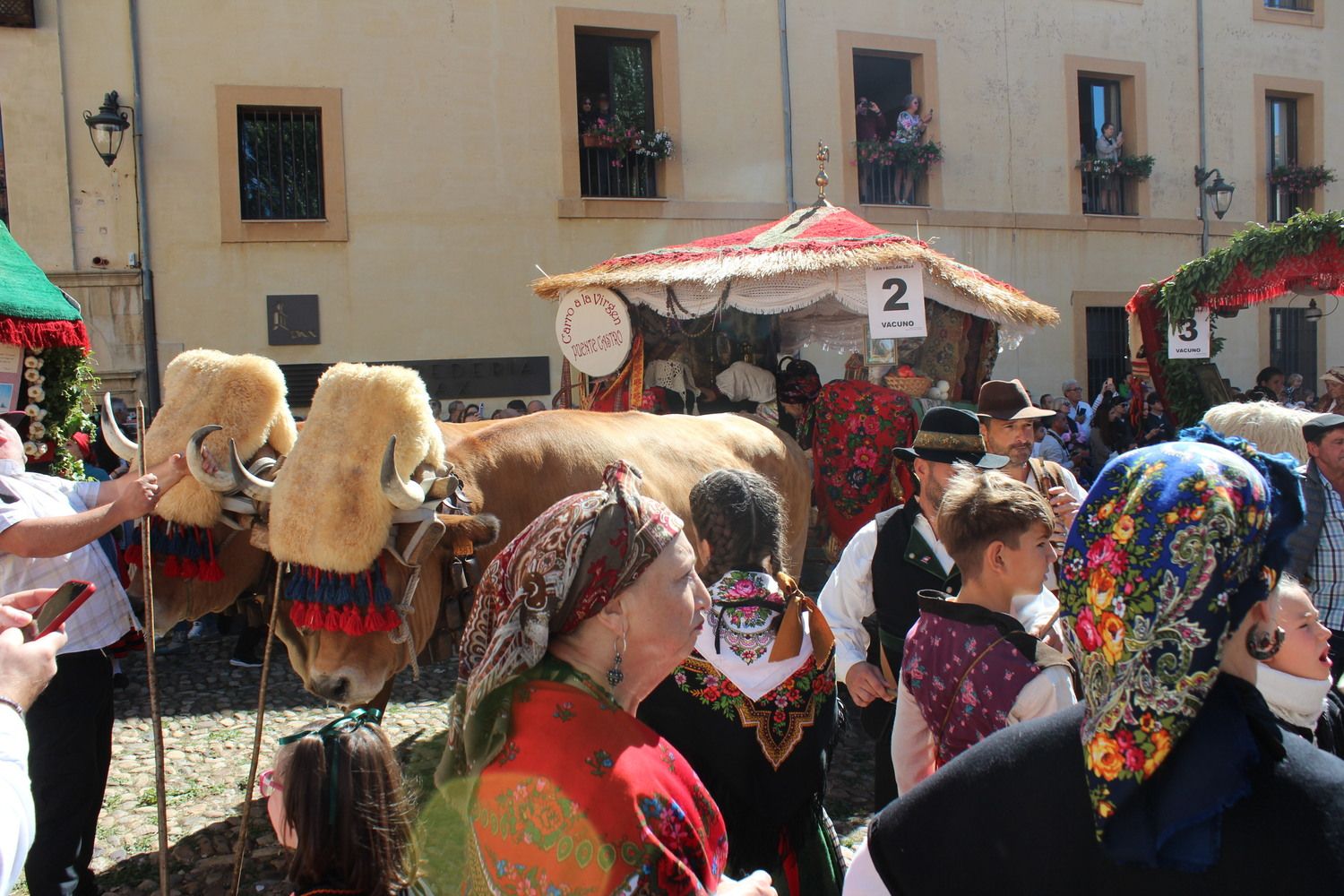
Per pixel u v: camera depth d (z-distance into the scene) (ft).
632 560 5.25
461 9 41.98
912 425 19.29
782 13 45.80
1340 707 7.64
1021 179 49.93
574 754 4.84
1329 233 22.70
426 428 11.37
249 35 39.73
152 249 38.86
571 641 5.33
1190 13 53.11
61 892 10.17
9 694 5.34
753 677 7.63
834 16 46.83
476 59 42.22
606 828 4.64
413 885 5.87
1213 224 53.62
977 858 4.38
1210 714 4.10
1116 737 4.06
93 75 38.14
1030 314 23.48
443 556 12.10
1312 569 11.33
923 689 7.41
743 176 45.65
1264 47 54.75
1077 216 50.65
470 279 42.29
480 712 5.06
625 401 23.81
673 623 5.42
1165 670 4.01
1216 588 4.03
